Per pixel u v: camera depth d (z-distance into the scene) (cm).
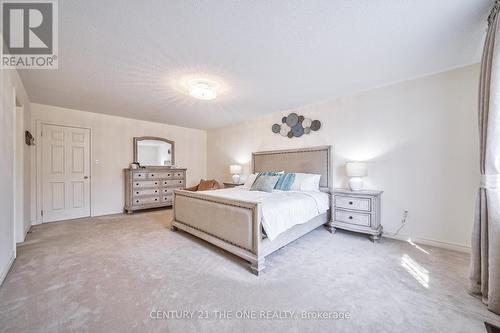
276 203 231
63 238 293
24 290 168
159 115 452
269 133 448
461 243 247
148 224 367
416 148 276
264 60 225
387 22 167
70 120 402
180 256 234
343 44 197
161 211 479
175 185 518
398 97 288
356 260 224
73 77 261
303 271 201
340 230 330
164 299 158
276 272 200
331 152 353
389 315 141
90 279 185
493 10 147
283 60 225
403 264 214
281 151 414
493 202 148
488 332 127
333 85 297
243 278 189
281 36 184
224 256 234
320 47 202
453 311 145
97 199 434
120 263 216
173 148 545
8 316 139
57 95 326
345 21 165
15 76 238
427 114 268
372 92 311
